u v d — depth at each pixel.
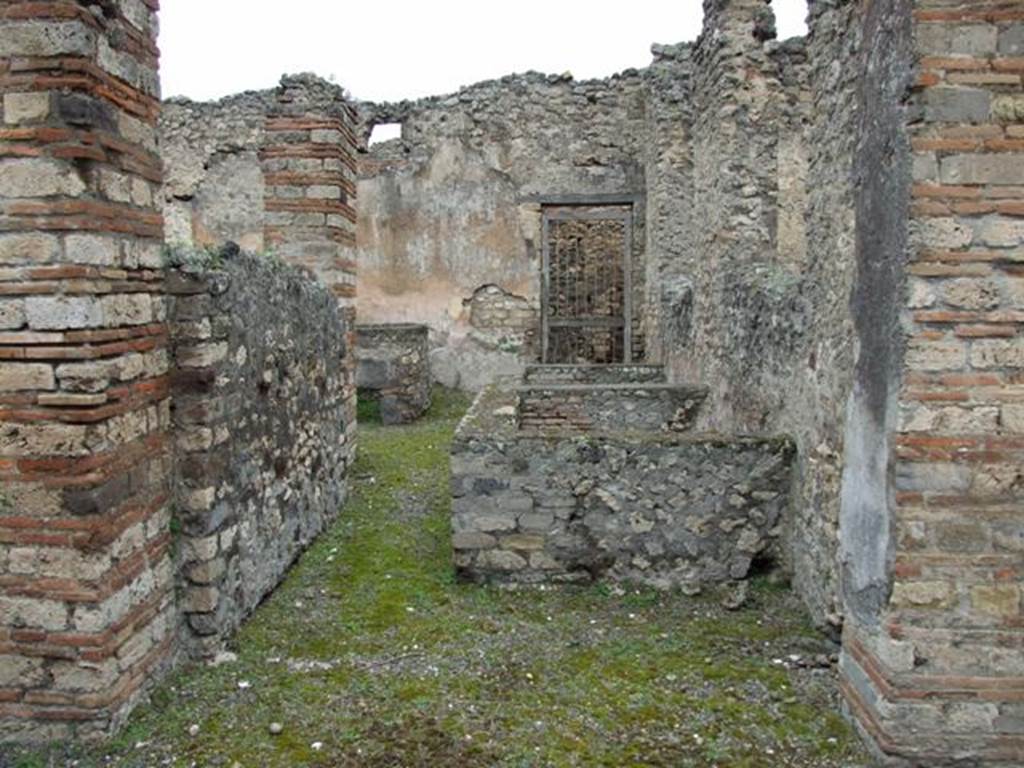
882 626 3.24
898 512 3.12
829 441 4.38
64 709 3.36
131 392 3.56
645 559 5.17
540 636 4.49
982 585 3.13
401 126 13.76
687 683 3.95
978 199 3.00
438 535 6.26
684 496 5.12
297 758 3.31
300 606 4.89
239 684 3.90
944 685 3.17
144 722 3.55
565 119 13.36
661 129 11.22
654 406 8.51
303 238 7.10
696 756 3.34
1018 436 3.06
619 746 3.41
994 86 2.97
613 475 5.13
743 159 7.17
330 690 3.86
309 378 5.95
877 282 3.32
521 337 13.79
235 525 4.46
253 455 4.75
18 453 3.25
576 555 5.18
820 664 4.12
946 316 3.04
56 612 3.32
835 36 4.23
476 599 5.02
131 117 3.52
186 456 4.01
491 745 3.41
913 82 3.00
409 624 4.64
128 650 3.54
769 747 3.41
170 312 3.95
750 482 5.09
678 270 11.34
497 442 5.14
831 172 4.32
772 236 7.20
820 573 4.52
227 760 3.29
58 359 3.20
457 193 13.70
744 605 4.89
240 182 14.20
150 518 3.76
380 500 7.20
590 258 14.15
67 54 3.11
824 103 4.45
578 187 13.42
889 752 3.21
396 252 13.90
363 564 5.61
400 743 3.42
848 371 4.02
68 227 3.15
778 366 5.46
